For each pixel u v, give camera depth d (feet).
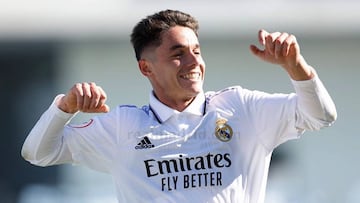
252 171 41.06
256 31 140.15
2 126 142.00
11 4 142.31
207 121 41.37
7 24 142.00
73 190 118.21
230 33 139.54
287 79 139.85
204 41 139.85
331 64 141.69
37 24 142.31
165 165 40.70
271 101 41.19
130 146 41.34
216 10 139.64
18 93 142.72
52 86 142.82
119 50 142.51
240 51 140.36
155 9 141.69
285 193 127.44
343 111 140.26
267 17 140.36
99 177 129.18
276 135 41.14
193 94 41.19
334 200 134.21
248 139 41.19
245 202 40.63
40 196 126.62
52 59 142.92
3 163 139.54
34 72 142.92
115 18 142.20
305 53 142.00
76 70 142.41
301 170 134.21
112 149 41.81
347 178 135.54
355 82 141.49
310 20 140.87
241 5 140.56
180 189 40.32
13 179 137.49
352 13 141.28
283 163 134.00
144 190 40.91
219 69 140.05
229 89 42.65
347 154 136.26
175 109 41.93
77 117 124.47
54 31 142.41
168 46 41.50
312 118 39.68
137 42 43.01
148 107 42.60
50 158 42.29
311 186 133.69
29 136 42.09
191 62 41.14
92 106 39.68
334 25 141.08
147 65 42.57
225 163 40.68
